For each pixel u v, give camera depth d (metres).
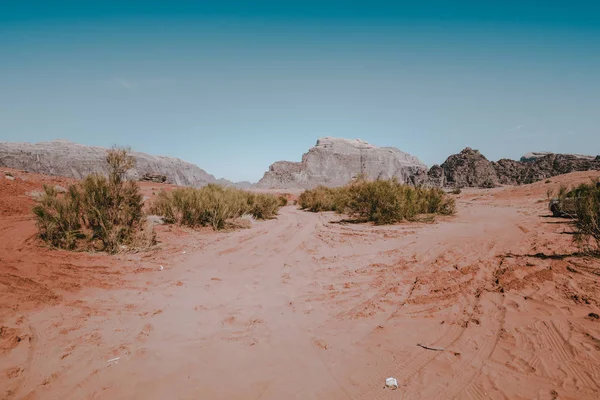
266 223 15.37
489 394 2.75
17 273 5.90
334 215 19.25
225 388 2.87
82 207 9.21
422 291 5.37
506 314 4.28
